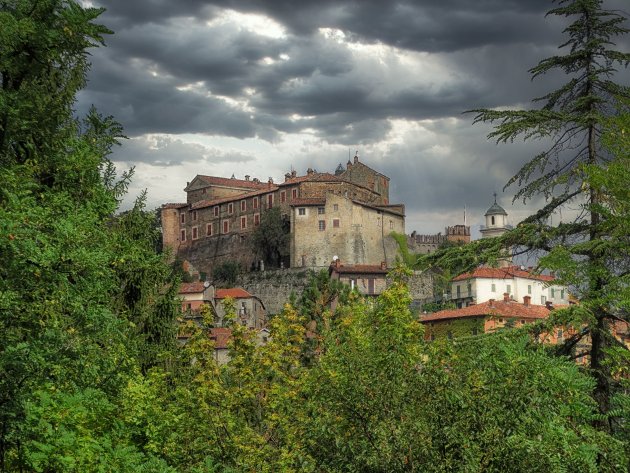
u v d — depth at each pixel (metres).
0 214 11.53
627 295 13.73
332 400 15.05
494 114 21.78
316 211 138.88
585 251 19.23
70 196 15.79
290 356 24.86
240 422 21.52
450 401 13.68
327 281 42.88
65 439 11.74
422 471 13.72
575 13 22.62
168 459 18.44
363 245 138.62
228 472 19.09
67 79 20.33
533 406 12.41
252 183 172.38
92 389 12.98
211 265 156.88
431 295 132.25
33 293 12.22
